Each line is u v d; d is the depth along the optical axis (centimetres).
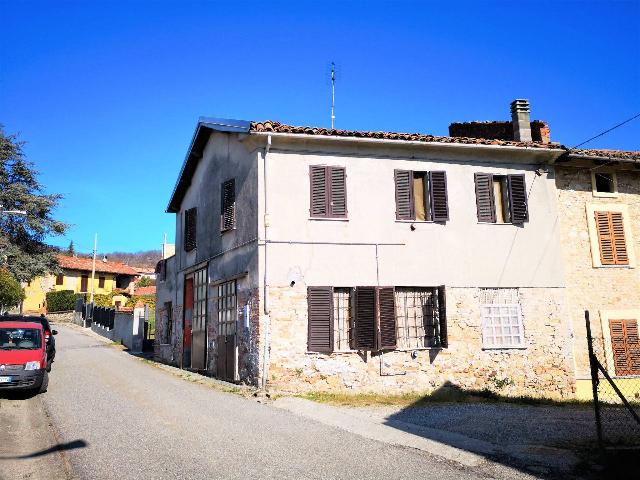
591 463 699
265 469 670
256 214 1392
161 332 2245
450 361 1433
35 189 3647
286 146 1417
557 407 1310
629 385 1547
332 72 1872
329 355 1353
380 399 1299
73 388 1344
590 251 1612
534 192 1593
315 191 1413
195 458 715
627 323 1589
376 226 1440
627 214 1662
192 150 1842
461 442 823
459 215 1513
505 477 648
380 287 1404
